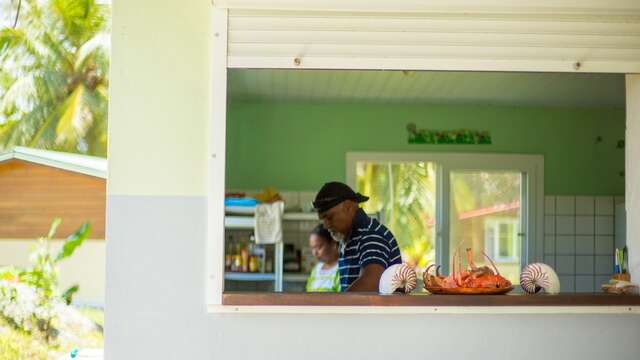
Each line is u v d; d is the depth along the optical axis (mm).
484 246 7176
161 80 2941
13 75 11172
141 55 2943
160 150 2932
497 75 5668
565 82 5953
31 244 9195
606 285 3123
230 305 2885
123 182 2920
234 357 2910
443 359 2943
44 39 11266
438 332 2945
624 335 2992
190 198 2926
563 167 7238
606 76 5672
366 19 2955
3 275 9172
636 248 3104
